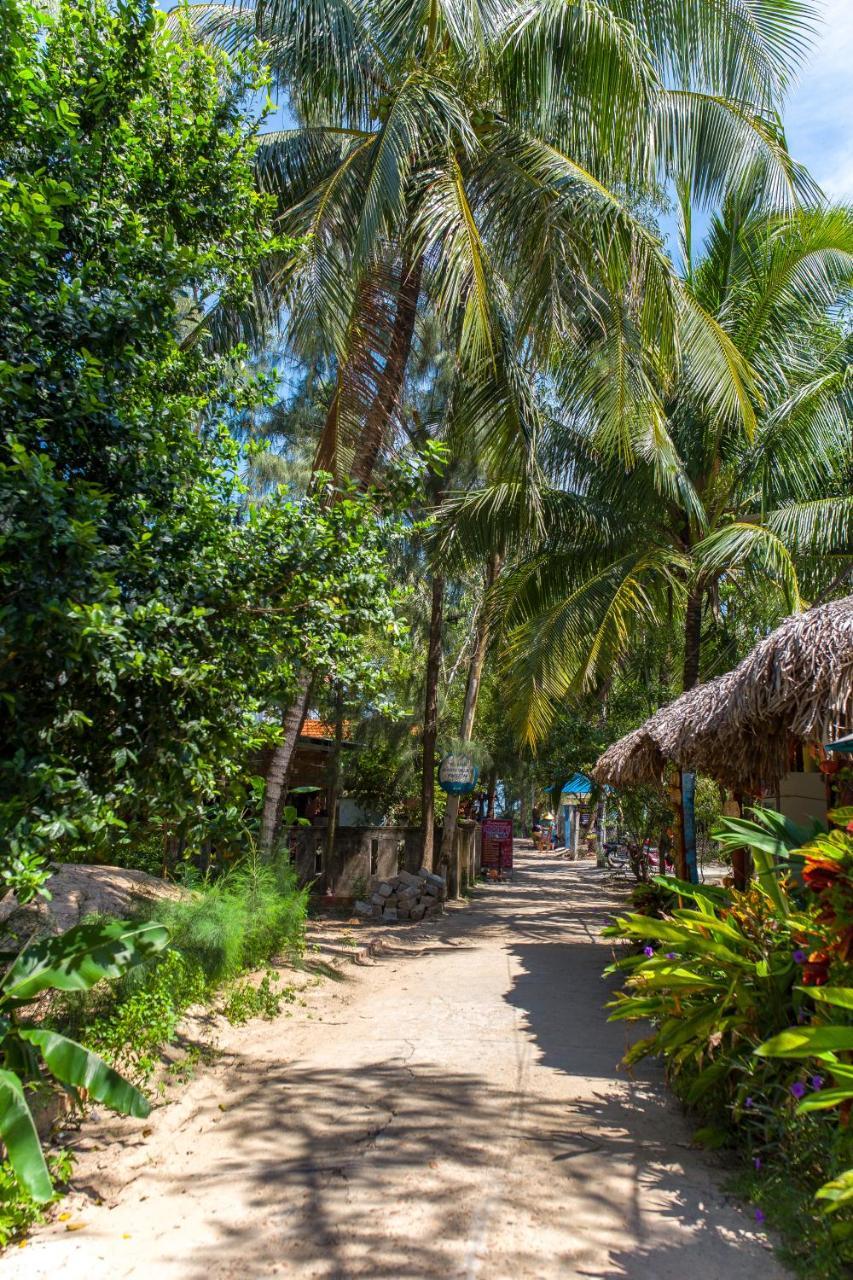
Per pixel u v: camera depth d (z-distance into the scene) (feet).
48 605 12.42
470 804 83.25
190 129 19.22
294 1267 11.15
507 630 46.32
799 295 41.73
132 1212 12.73
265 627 17.08
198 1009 23.12
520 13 32.17
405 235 33.88
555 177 32.37
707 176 38.86
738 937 15.72
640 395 35.14
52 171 16.72
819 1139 12.48
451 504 42.86
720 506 42.93
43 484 12.80
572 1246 11.68
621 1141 15.37
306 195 34.30
